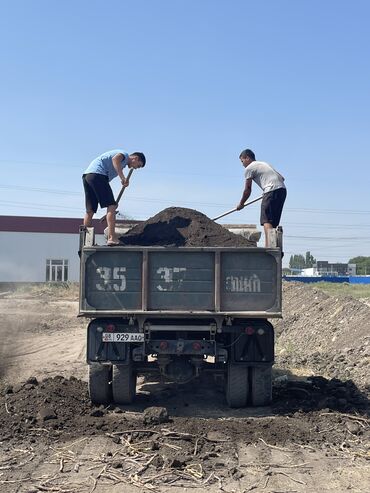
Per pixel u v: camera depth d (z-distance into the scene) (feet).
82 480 16.52
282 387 28.37
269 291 23.52
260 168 28.09
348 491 15.83
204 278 23.58
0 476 16.79
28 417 22.29
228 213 30.17
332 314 48.60
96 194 26.76
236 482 16.46
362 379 31.37
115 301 23.57
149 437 20.35
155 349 23.79
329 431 21.15
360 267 362.94
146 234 27.81
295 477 16.85
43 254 170.30
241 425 21.77
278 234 24.18
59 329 58.13
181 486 16.11
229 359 24.68
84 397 25.88
